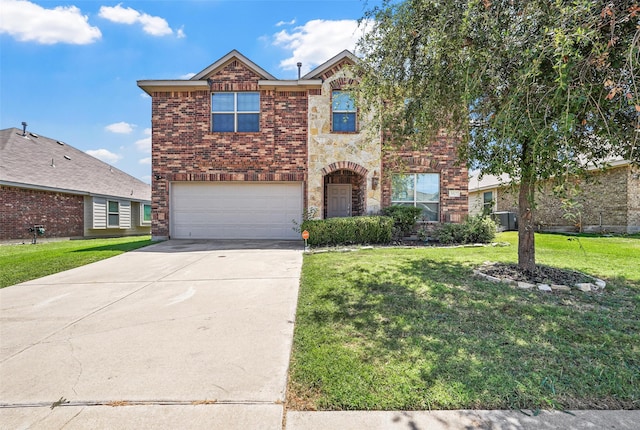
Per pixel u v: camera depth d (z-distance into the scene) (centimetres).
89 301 470
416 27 509
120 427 205
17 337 345
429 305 413
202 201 1191
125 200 1997
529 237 560
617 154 429
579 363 272
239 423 208
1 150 1527
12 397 237
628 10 300
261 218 1194
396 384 245
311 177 1156
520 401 225
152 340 335
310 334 337
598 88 324
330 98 1158
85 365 284
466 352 291
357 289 487
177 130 1167
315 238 1012
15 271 668
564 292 463
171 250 937
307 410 221
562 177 348
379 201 1145
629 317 369
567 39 287
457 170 1155
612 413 215
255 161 1168
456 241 1064
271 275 615
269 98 1169
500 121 364
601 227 1416
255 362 287
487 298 436
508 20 400
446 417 211
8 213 1351
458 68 438
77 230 1670
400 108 600
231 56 1149
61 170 1706
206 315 407
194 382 255
